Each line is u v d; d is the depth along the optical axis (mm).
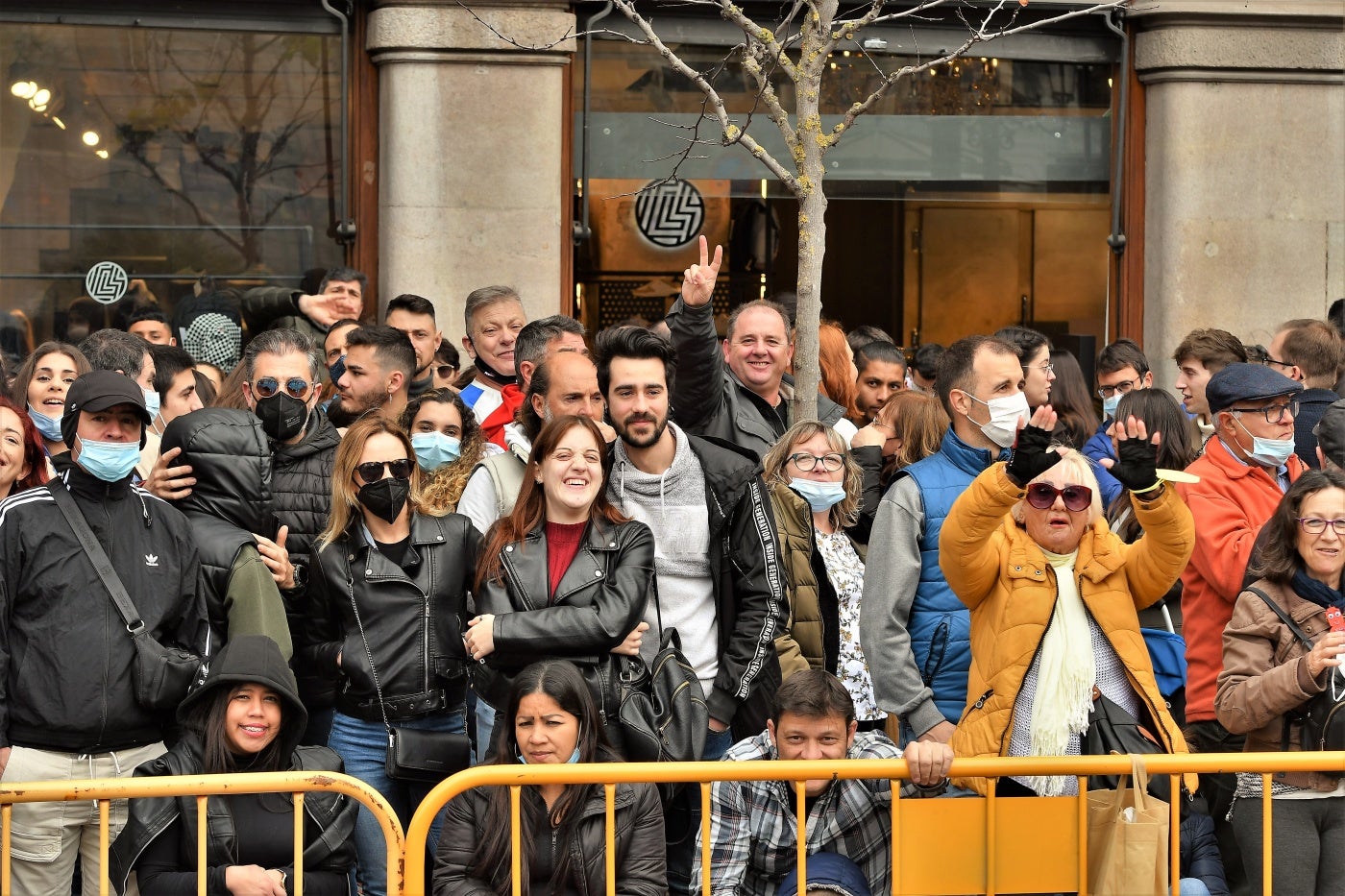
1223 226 33750
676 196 33312
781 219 33750
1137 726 15641
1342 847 15977
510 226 32312
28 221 31938
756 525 17172
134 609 16047
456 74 31984
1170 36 33344
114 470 16109
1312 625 16422
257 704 15680
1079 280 34688
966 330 34625
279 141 32438
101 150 32062
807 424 18938
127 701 15953
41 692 15773
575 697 15359
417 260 32125
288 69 32406
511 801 14211
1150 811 14391
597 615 16234
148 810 15266
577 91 33062
